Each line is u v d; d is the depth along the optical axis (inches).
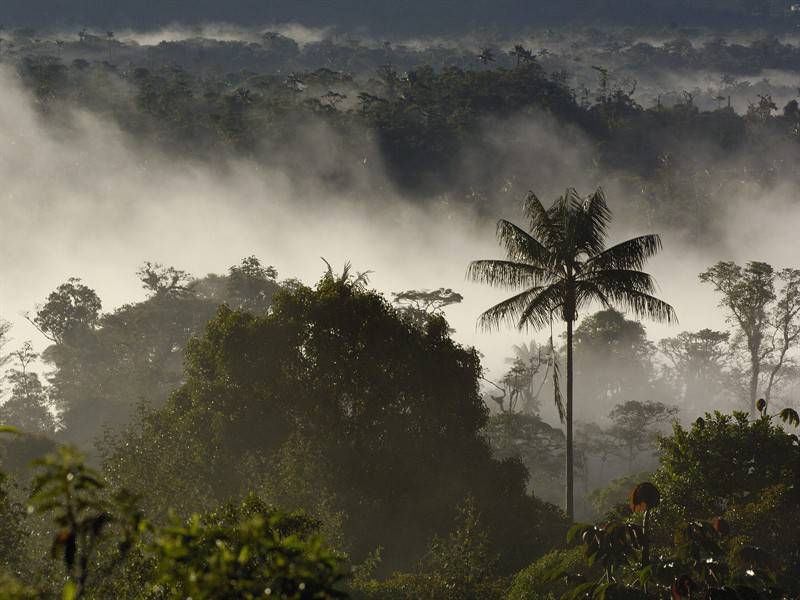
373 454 3457.2
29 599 744.3
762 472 2429.9
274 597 748.0
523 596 2415.1
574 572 2384.4
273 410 3496.6
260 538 765.9
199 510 3041.3
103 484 735.1
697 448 2485.2
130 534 783.1
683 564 1738.4
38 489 722.8
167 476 3267.7
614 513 2994.6
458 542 2625.5
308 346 3590.1
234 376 3558.1
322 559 766.5
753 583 1768.0
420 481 3452.3
